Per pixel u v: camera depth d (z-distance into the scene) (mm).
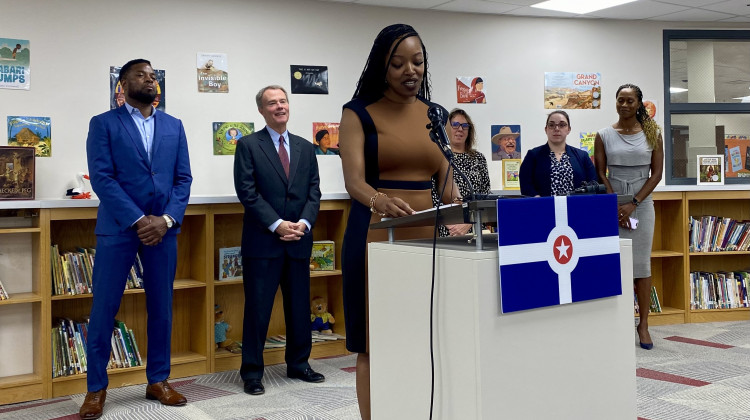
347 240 2133
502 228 1463
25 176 3621
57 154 4094
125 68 3357
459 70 5324
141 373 3852
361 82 2117
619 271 1660
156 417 3219
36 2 4047
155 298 3449
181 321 4285
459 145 4512
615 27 5695
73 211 3621
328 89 4902
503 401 1490
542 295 1520
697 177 5602
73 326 3709
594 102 5645
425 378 1654
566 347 1582
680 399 3334
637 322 5332
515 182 5387
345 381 3816
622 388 1673
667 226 5559
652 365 4043
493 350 1479
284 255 3807
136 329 4176
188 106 4492
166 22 4418
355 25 4988
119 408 3381
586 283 1594
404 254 1727
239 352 4188
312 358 4418
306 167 3904
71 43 4141
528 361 1524
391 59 1996
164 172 3387
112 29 4258
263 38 4711
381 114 2066
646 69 5777
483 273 1467
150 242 3258
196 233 4180
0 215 3693
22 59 4008
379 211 1890
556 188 4332
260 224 3682
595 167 4660
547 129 4406
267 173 3766
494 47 5410
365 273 2092
